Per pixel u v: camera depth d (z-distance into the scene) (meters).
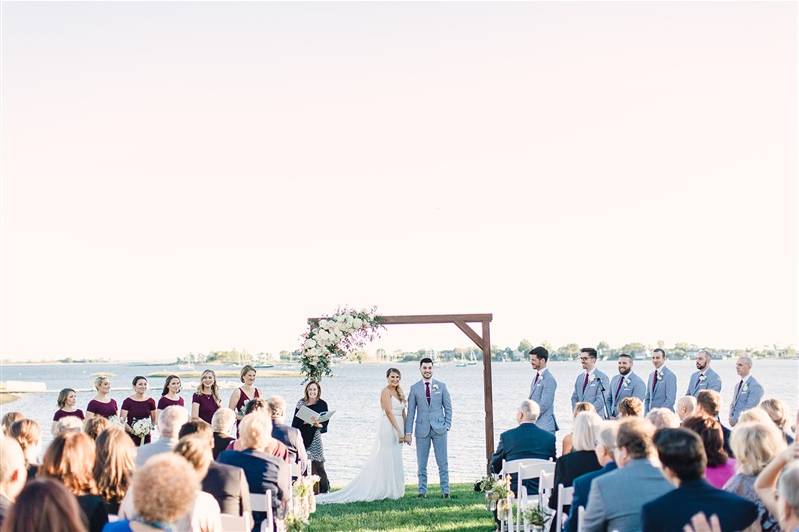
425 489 12.96
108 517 4.80
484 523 10.42
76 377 129.88
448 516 11.02
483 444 27.08
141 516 3.78
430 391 12.98
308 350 13.30
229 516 5.84
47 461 4.78
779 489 4.20
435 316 13.49
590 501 5.00
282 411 9.99
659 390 12.96
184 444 5.04
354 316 13.37
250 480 7.42
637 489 4.90
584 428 6.89
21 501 3.18
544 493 7.59
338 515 11.34
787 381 80.50
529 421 9.09
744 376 12.52
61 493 3.22
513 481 8.95
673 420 6.62
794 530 4.14
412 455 23.53
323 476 13.10
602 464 6.02
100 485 5.25
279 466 7.58
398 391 13.16
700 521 4.31
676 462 4.46
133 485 3.82
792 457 4.61
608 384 12.97
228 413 8.43
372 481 12.83
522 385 79.19
